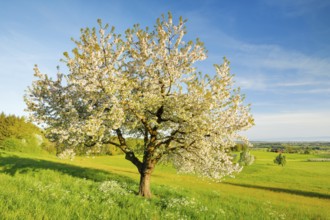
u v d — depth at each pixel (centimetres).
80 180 2117
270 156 15525
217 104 1744
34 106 1805
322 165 10750
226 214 1521
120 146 1920
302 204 2705
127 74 1745
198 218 1327
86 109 1717
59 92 1798
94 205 1244
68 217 973
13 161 3506
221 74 1744
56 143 1906
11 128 5994
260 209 1886
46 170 2766
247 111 1783
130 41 1786
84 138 1730
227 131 1742
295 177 6844
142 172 1873
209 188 3350
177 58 1755
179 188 2633
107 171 3684
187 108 1753
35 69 1758
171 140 1928
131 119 1798
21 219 873
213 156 1912
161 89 1816
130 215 1156
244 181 5691
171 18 1736
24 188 1391
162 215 1242
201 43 1767
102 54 1641
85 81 1571
